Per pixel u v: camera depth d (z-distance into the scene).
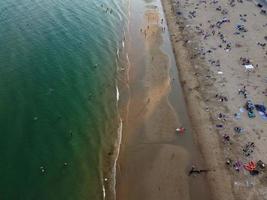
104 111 54.03
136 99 57.81
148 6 91.19
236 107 56.31
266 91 59.97
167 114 55.38
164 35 78.00
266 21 82.62
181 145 50.12
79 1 86.06
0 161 42.78
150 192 43.31
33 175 42.19
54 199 40.16
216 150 49.28
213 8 88.06
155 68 66.19
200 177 45.69
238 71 64.62
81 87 57.50
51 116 50.81
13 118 49.00
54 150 45.84
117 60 66.69
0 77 55.62
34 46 64.62
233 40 74.12
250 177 45.62
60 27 72.50
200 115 55.06
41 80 56.91
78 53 65.56
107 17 81.69
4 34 66.50
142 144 49.75
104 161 46.25
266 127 52.88
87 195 41.47
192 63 67.12
